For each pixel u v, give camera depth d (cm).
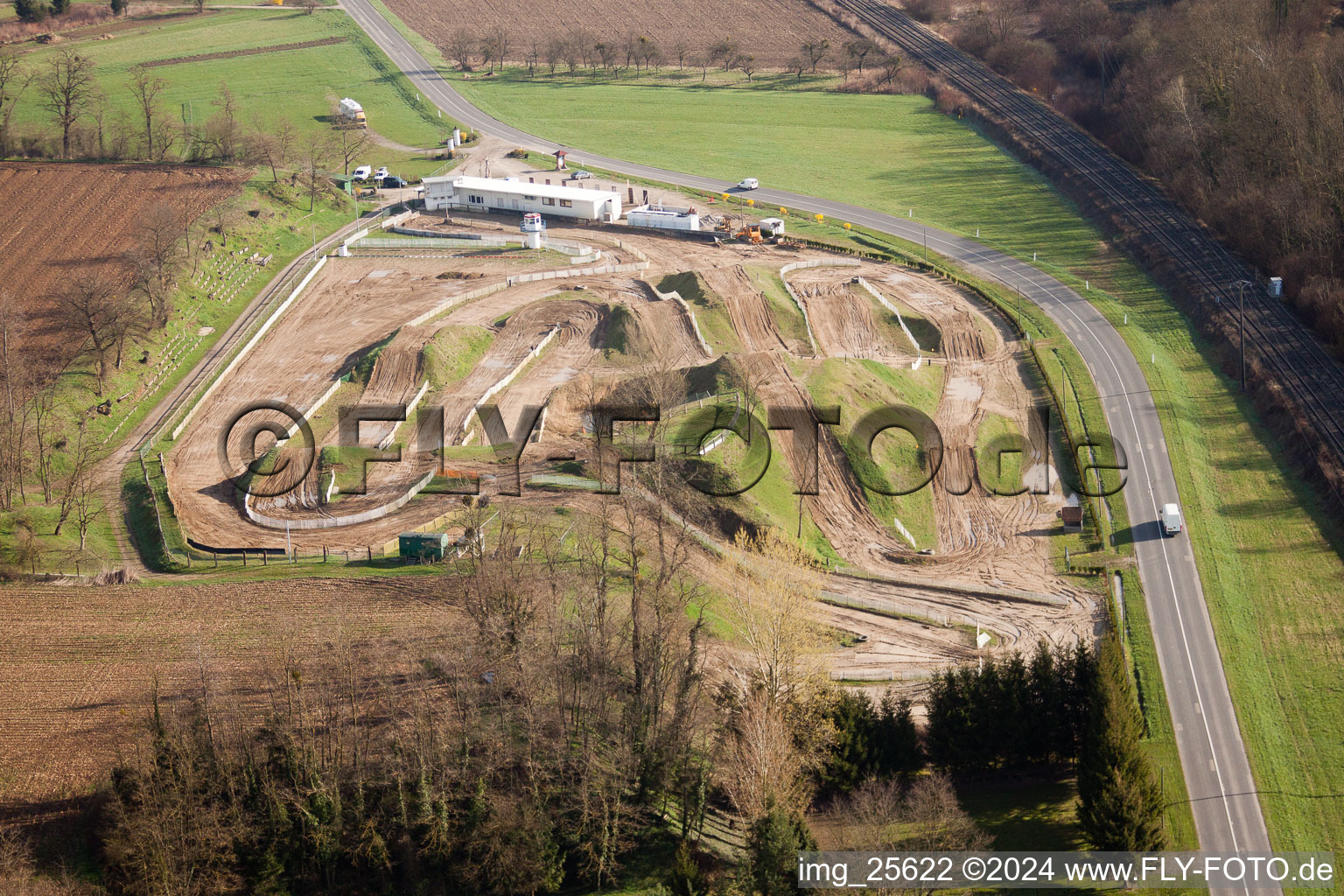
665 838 7275
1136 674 9531
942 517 11512
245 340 14488
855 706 7894
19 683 8162
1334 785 8450
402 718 7550
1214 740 8869
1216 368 14375
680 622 8681
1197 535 11238
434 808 7000
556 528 10000
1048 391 13762
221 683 8038
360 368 13412
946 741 7944
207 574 9612
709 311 14625
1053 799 7925
